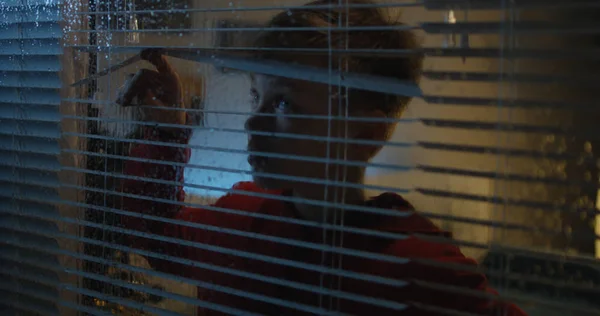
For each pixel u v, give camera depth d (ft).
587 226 1.78
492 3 1.83
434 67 2.03
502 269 1.89
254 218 2.75
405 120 1.95
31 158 3.12
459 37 1.96
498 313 1.93
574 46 1.76
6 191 3.26
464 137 2.01
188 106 2.70
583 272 1.80
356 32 2.15
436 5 1.95
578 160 1.74
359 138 2.25
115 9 2.83
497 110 1.85
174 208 2.81
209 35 2.57
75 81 2.96
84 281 3.03
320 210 2.43
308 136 2.18
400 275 2.16
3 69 3.18
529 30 1.76
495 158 1.93
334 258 2.30
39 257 3.14
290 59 2.28
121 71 2.86
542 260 1.85
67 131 2.98
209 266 2.45
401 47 2.15
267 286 2.61
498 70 1.83
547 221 1.83
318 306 2.36
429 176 2.17
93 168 2.95
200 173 2.73
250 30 2.39
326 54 2.19
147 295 2.87
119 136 2.87
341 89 2.21
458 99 1.90
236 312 2.37
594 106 1.69
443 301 2.03
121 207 2.86
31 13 3.03
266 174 2.28
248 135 2.47
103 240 2.94
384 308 2.19
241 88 2.54
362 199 2.34
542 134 1.81
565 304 1.81
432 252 2.13
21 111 3.13
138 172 2.81
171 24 2.69
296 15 2.29
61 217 3.01
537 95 1.79
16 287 3.29
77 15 2.90
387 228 2.25
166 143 2.56
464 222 1.94
